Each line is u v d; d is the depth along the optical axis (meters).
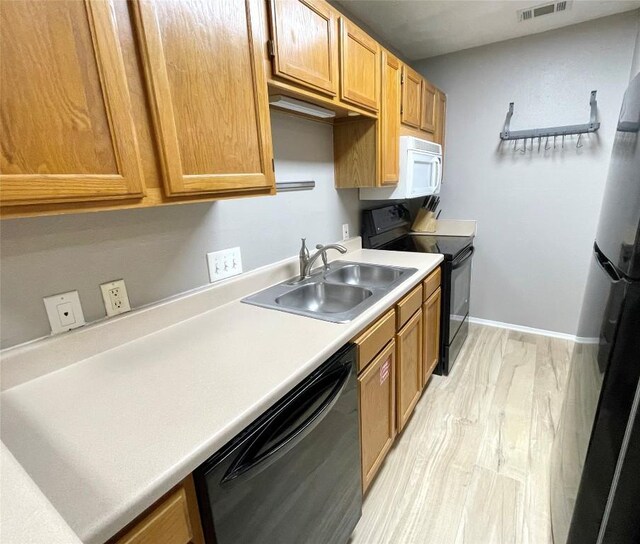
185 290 1.34
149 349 1.08
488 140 2.92
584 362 1.19
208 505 0.70
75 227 1.00
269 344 1.08
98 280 1.06
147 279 1.20
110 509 0.54
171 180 0.87
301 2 1.26
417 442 1.84
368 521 1.43
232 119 1.01
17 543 0.36
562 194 2.74
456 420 1.99
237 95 1.02
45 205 0.67
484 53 2.79
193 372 0.93
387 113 1.99
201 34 0.90
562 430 1.44
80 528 0.51
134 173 0.79
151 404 0.80
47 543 0.36
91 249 1.04
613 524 0.95
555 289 2.91
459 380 2.38
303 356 0.99
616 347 0.88
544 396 2.18
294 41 1.24
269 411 0.85
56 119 0.66
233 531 0.76
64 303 0.99
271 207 1.70
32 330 0.94
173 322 1.26
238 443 0.75
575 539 1.06
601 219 1.29
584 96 2.52
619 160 1.10
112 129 0.74
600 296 1.09
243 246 1.57
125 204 0.80
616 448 0.91
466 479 1.61
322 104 1.54
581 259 2.76
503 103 2.80
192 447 0.66
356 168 2.05
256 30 1.06
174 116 0.86
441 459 1.72
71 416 0.77
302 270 1.76
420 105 2.43
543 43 2.57
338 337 1.11
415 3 2.07
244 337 1.14
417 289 1.83
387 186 2.19
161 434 0.70
